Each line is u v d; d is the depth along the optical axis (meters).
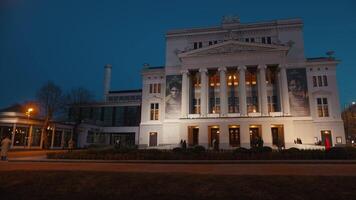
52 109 51.56
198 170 16.08
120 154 25.78
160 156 24.70
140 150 28.25
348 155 23.52
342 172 14.45
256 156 24.12
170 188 10.48
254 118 43.84
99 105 69.44
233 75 50.59
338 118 45.06
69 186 11.11
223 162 22.12
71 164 21.17
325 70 47.31
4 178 12.51
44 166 19.23
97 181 11.71
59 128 53.16
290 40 49.50
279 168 17.06
